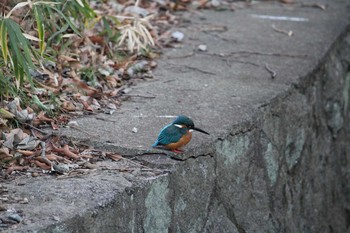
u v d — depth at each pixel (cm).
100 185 744
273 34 1393
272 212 1052
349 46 1509
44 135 877
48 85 1003
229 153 941
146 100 1026
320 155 1277
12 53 835
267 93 1082
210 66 1191
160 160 828
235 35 1366
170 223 816
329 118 1342
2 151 808
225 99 1045
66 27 1058
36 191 723
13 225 644
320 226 1255
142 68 1146
